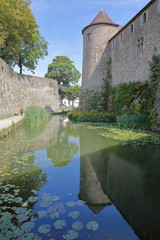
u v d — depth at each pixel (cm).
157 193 290
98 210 237
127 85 1321
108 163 435
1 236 180
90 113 1482
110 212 235
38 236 183
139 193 287
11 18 1409
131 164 428
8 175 347
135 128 936
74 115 1444
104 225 207
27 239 177
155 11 1036
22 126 1099
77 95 4047
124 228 203
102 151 535
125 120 998
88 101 1841
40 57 2567
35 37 2178
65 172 372
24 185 305
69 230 193
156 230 202
